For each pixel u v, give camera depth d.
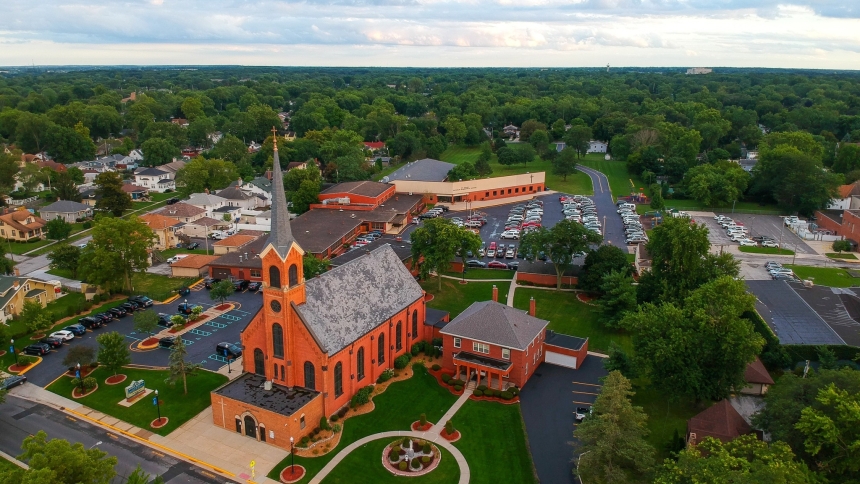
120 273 114.19
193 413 77.12
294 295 73.38
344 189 184.50
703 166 198.88
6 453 67.94
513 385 83.25
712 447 54.28
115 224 112.81
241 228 165.88
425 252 114.69
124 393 81.62
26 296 108.75
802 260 137.50
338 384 76.44
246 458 68.00
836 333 98.56
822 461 55.78
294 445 69.31
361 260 87.25
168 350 95.00
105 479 51.81
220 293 109.56
